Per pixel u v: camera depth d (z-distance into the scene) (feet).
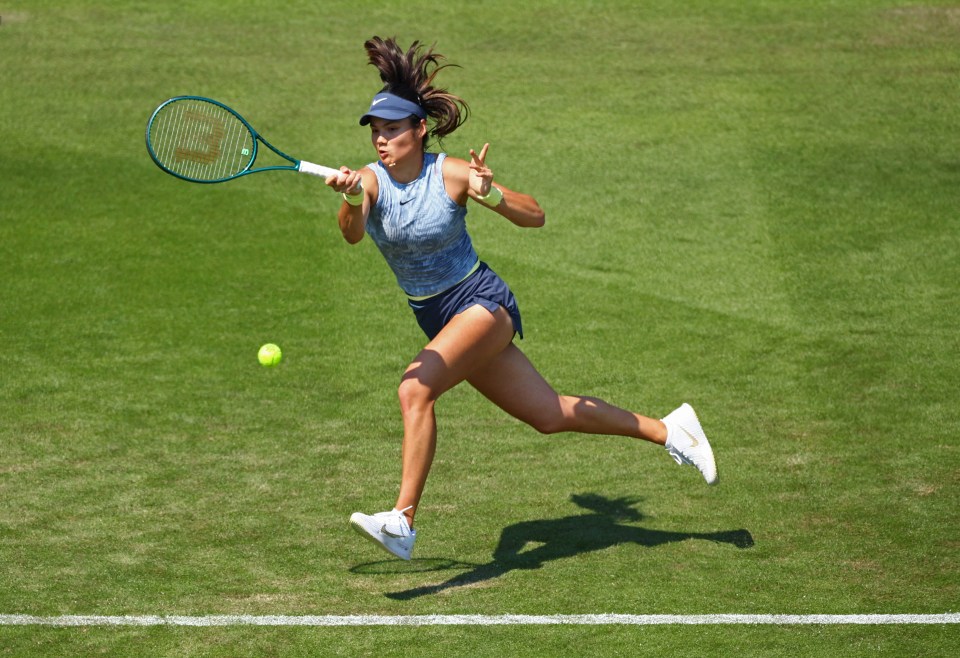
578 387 105.09
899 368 106.73
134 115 174.50
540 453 93.04
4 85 184.24
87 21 214.07
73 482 86.74
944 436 93.61
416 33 208.03
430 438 68.85
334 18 215.92
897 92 179.32
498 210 69.10
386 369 108.88
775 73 188.34
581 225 142.31
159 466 89.76
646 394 103.50
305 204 149.07
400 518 67.51
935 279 126.21
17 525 79.77
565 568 74.13
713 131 167.84
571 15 216.74
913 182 150.92
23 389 103.14
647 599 69.72
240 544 77.56
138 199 149.89
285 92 181.57
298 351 112.37
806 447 92.63
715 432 95.86
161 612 68.18
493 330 70.23
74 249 135.95
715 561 74.84
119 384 104.68
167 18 216.13
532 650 63.93
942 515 80.59
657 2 222.89
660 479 88.12
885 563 74.02
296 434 95.96
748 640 64.75
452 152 162.09
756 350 111.75
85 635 65.46
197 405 100.94
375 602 69.77
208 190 152.76
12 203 147.74
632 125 170.40
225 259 134.00
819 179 152.35
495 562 75.25
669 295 124.77
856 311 119.44
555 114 174.40
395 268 71.56
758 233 138.82
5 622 66.69
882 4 219.82
